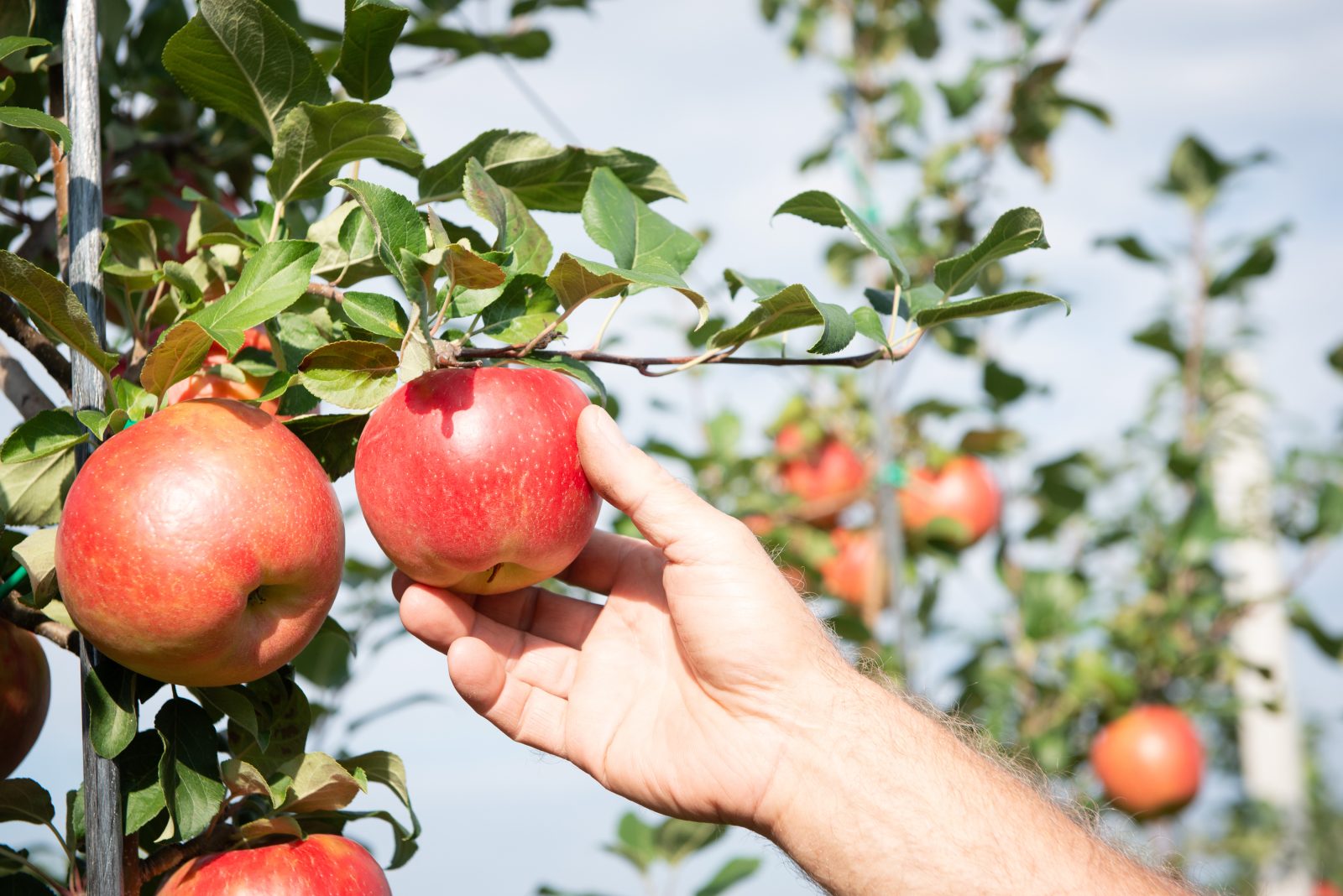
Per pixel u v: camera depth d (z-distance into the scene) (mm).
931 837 1084
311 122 1060
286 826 1051
